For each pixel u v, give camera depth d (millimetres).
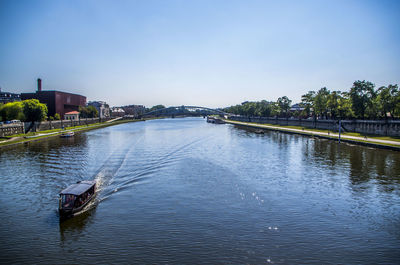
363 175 48344
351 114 114188
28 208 33969
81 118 190125
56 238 26859
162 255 23781
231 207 33969
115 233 27609
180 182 44312
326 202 35812
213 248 24766
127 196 37656
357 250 24656
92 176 47156
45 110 125812
